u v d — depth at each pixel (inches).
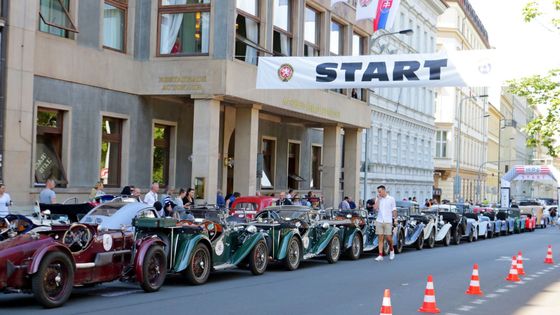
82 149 879.1
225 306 457.4
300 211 735.1
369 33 1409.9
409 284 595.2
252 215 731.4
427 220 1033.5
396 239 901.8
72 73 860.0
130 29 959.0
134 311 428.8
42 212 535.8
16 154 773.9
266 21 1051.9
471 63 763.4
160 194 1007.0
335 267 729.6
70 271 441.1
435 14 2405.3
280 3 1125.7
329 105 1247.5
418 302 494.6
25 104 784.9
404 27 2055.9
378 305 476.7
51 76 830.5
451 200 2711.6
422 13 2239.2
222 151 1166.3
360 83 801.6
